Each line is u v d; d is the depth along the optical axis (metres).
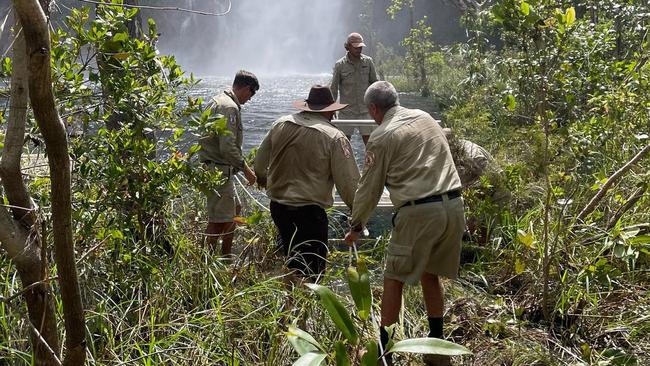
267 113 15.92
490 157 5.79
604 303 4.61
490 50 12.48
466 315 4.58
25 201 2.53
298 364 2.31
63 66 3.77
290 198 4.70
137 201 4.14
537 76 4.67
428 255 3.88
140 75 4.21
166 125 4.23
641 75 6.51
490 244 5.64
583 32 6.43
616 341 4.28
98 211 4.00
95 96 4.04
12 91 2.44
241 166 5.28
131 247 4.36
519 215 6.00
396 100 4.14
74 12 3.88
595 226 5.02
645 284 4.80
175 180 4.30
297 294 4.10
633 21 8.48
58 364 2.54
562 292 4.50
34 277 2.51
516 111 6.96
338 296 4.29
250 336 3.86
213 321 3.83
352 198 4.66
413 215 3.86
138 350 3.57
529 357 4.01
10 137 2.47
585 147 5.53
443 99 11.80
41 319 2.54
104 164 4.07
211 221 5.37
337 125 8.30
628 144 6.06
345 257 5.37
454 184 3.92
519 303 4.79
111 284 4.05
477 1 11.45
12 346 3.35
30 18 1.88
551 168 5.48
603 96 6.35
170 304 4.15
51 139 2.03
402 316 4.28
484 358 4.08
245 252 5.43
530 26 4.33
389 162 3.95
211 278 4.44
